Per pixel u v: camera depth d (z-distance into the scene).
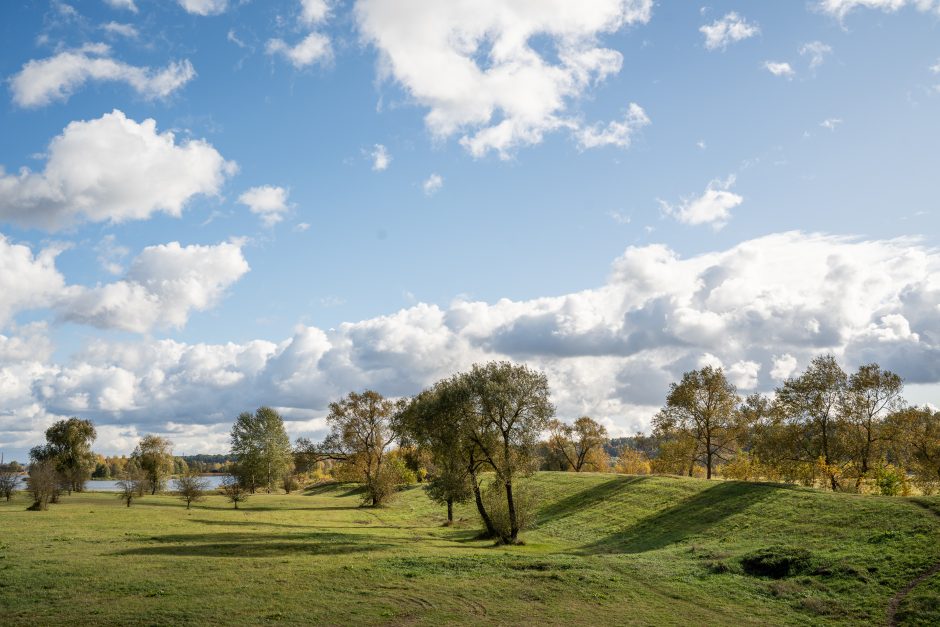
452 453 52.78
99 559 32.84
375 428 98.19
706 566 35.44
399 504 92.88
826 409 68.88
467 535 56.81
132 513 64.69
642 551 45.91
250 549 38.69
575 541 55.06
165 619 22.20
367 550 40.22
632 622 25.34
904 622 24.92
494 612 25.80
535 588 30.22
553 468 139.00
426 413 52.78
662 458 91.62
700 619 26.09
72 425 113.50
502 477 50.91
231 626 21.89
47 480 69.12
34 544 38.16
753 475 78.31
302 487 159.50
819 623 25.64
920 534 34.88
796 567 33.00
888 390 66.38
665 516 57.84
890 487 57.41
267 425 117.69
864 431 68.44
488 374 51.44
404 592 28.17
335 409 98.81
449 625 23.61
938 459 61.91
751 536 44.56
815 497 50.09
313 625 22.62
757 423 80.25
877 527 38.50
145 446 113.38
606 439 134.75
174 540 42.47
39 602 23.86
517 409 50.53
